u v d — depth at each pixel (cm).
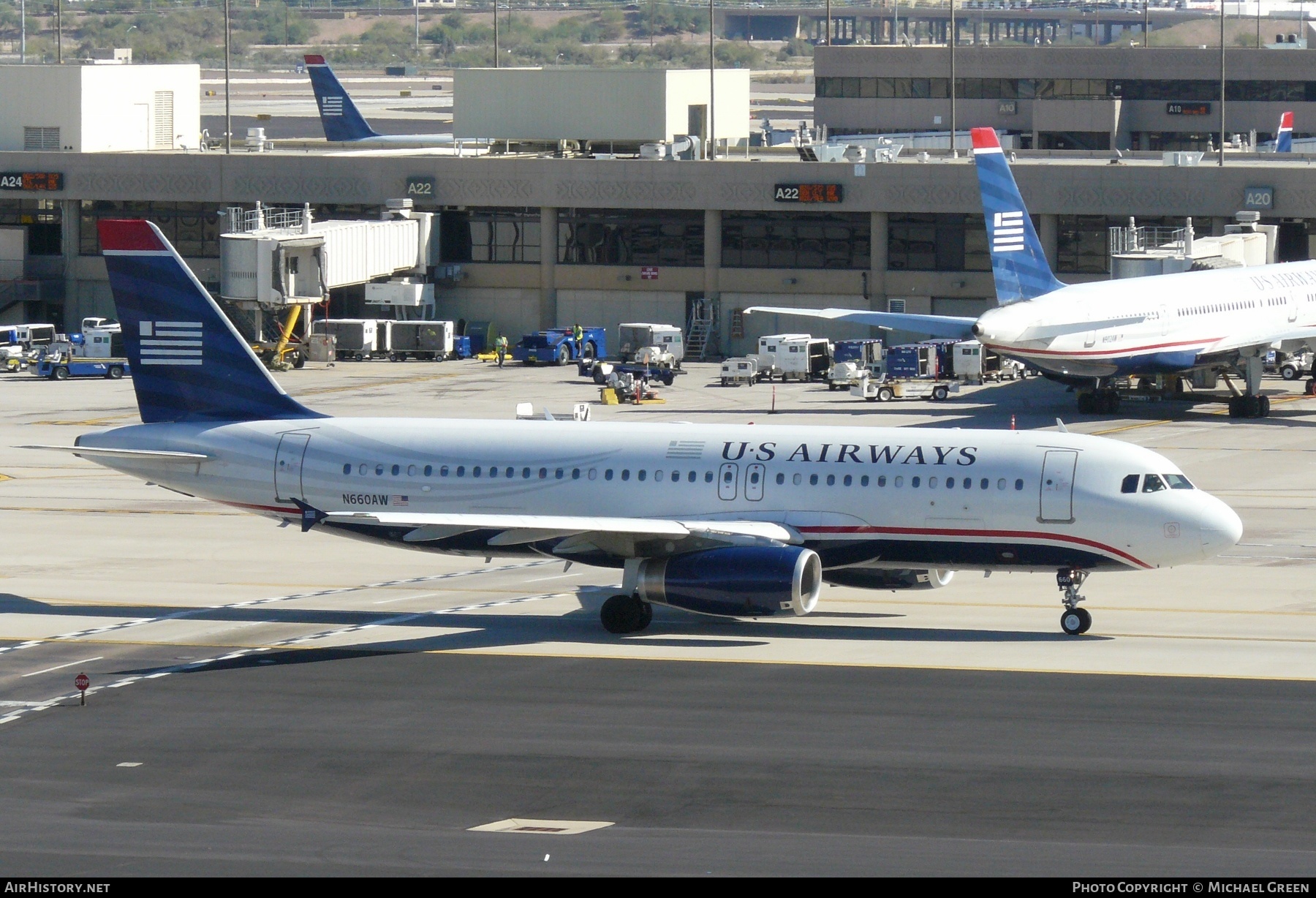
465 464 19725
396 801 12975
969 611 19550
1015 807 12581
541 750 14212
